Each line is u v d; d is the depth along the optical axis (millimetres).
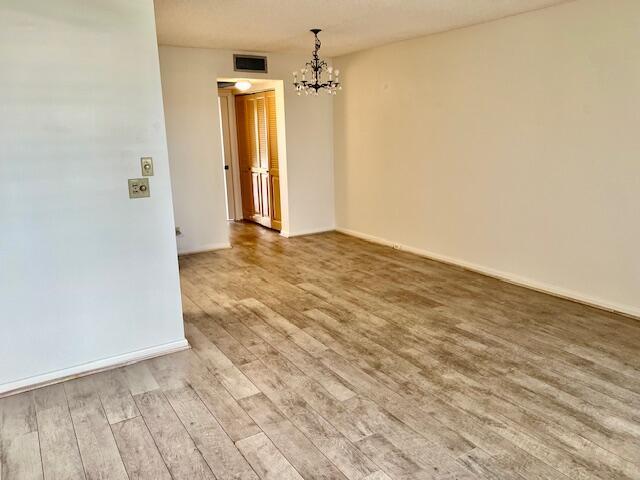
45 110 2564
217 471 2027
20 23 2449
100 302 2859
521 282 4371
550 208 4035
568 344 3131
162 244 3004
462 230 4910
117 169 2793
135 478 2000
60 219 2678
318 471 2016
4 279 2588
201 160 5637
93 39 2629
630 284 3568
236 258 5461
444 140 4930
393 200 5734
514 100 4180
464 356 2998
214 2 3523
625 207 3520
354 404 2498
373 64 5660
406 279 4582
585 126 3686
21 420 2418
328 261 5270
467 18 4141
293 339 3289
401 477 1972
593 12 3516
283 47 5461
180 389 2678
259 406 2496
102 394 2643
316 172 6547
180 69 5340
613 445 2141
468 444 2168
